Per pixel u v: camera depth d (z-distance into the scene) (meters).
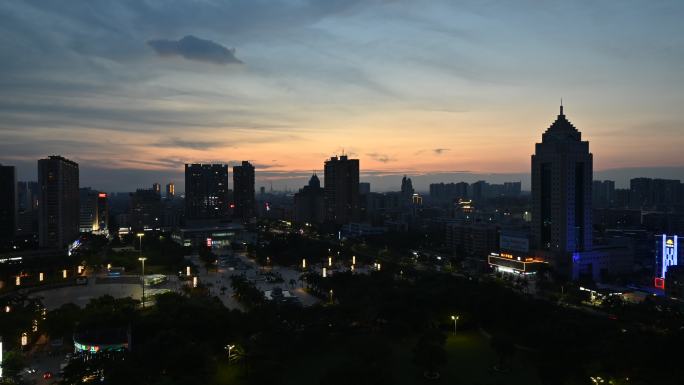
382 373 170.75
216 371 184.88
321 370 193.38
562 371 174.25
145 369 167.75
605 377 161.62
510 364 198.38
